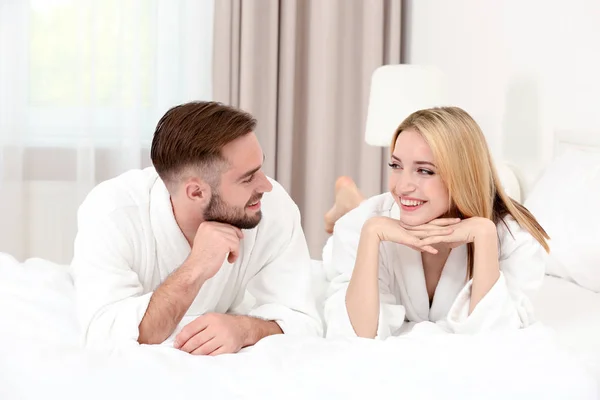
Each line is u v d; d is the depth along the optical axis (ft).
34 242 11.84
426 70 9.07
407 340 4.61
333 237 6.61
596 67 7.50
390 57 12.17
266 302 5.64
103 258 5.16
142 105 11.94
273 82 11.98
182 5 11.88
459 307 5.36
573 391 4.23
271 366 4.21
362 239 5.37
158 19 11.84
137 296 5.17
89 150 11.64
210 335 4.78
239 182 5.09
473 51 10.02
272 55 11.93
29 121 11.64
